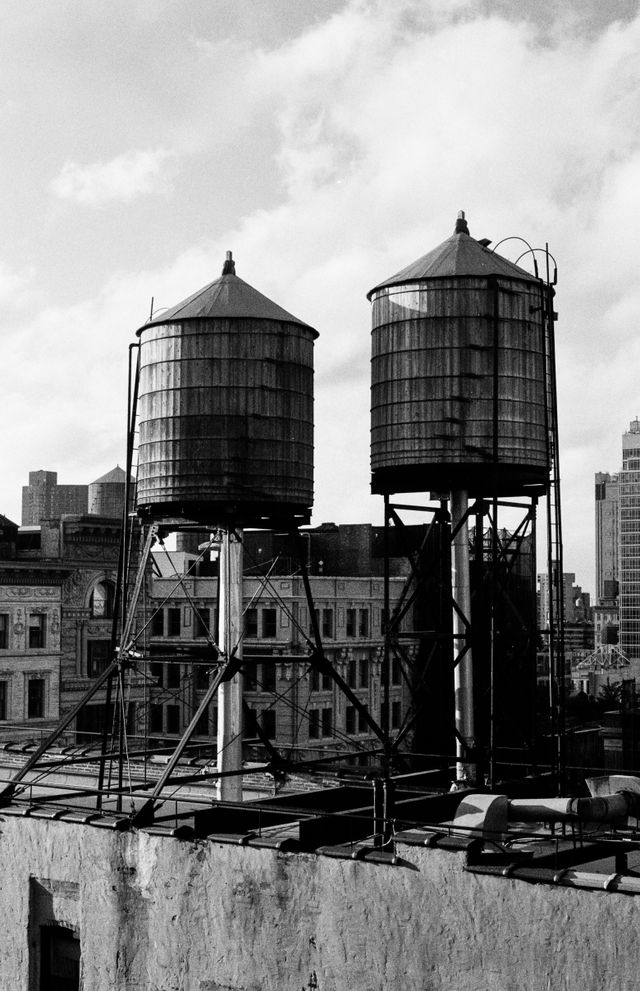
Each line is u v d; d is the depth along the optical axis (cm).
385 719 2367
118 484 9281
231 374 2436
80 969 1867
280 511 2503
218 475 2420
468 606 2509
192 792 2684
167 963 1756
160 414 2475
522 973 1421
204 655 2622
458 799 2061
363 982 1560
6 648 6931
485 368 2386
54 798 2155
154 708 7750
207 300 2500
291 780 2508
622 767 4053
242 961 1680
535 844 1784
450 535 2523
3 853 1973
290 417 2477
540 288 2427
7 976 1952
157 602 7788
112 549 7544
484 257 2452
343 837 1867
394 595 8338
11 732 6819
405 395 2431
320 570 8606
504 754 2970
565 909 1391
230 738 2584
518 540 2638
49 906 1936
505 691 2973
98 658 7450
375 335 2517
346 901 1580
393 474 2472
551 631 2266
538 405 2428
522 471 2414
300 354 2505
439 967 1491
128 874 1816
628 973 1338
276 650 7644
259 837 1698
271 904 1656
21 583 7012
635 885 1362
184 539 9238
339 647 7912
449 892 1489
